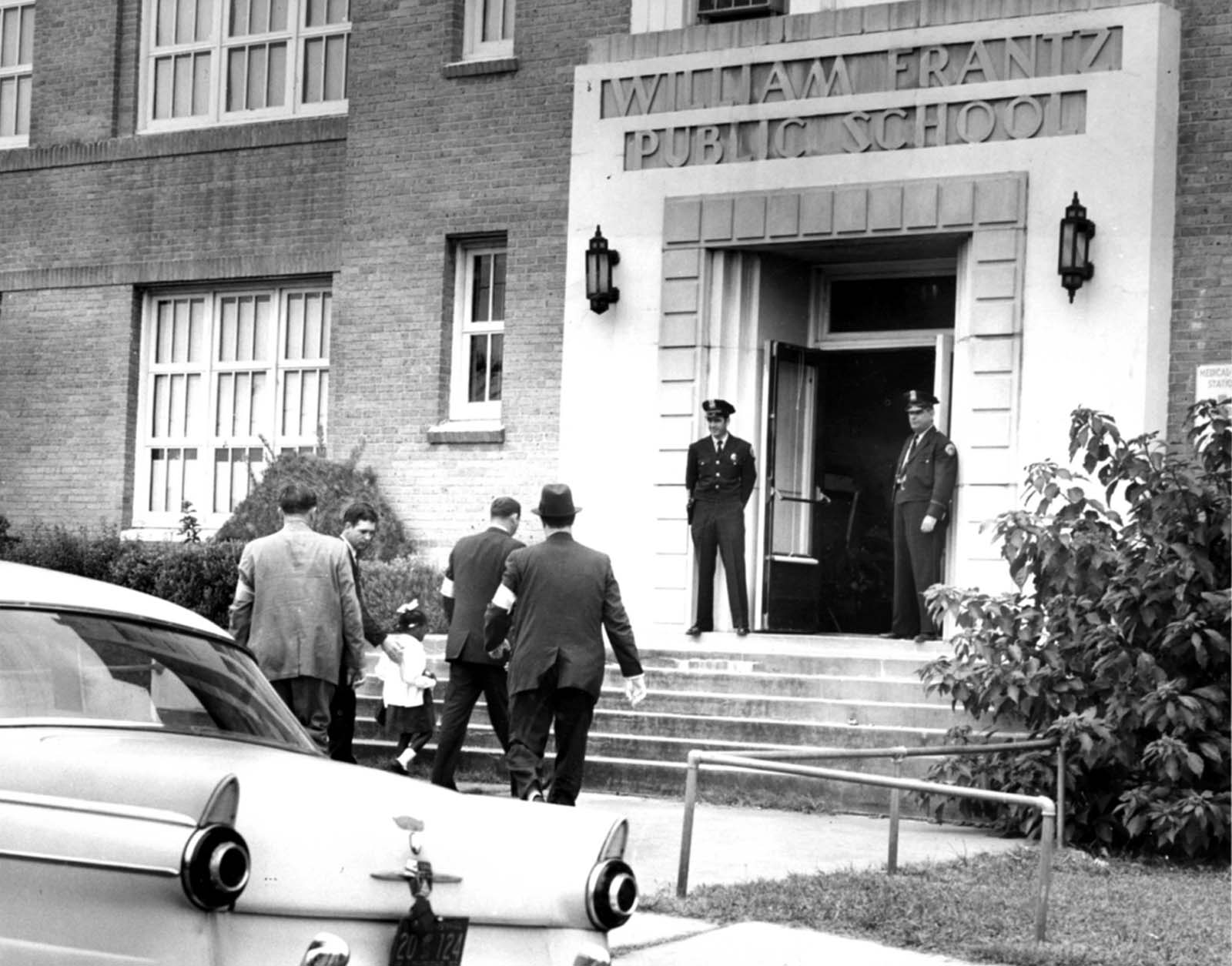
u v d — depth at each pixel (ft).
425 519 61.72
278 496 59.77
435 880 15.30
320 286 66.18
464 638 36.47
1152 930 26.94
